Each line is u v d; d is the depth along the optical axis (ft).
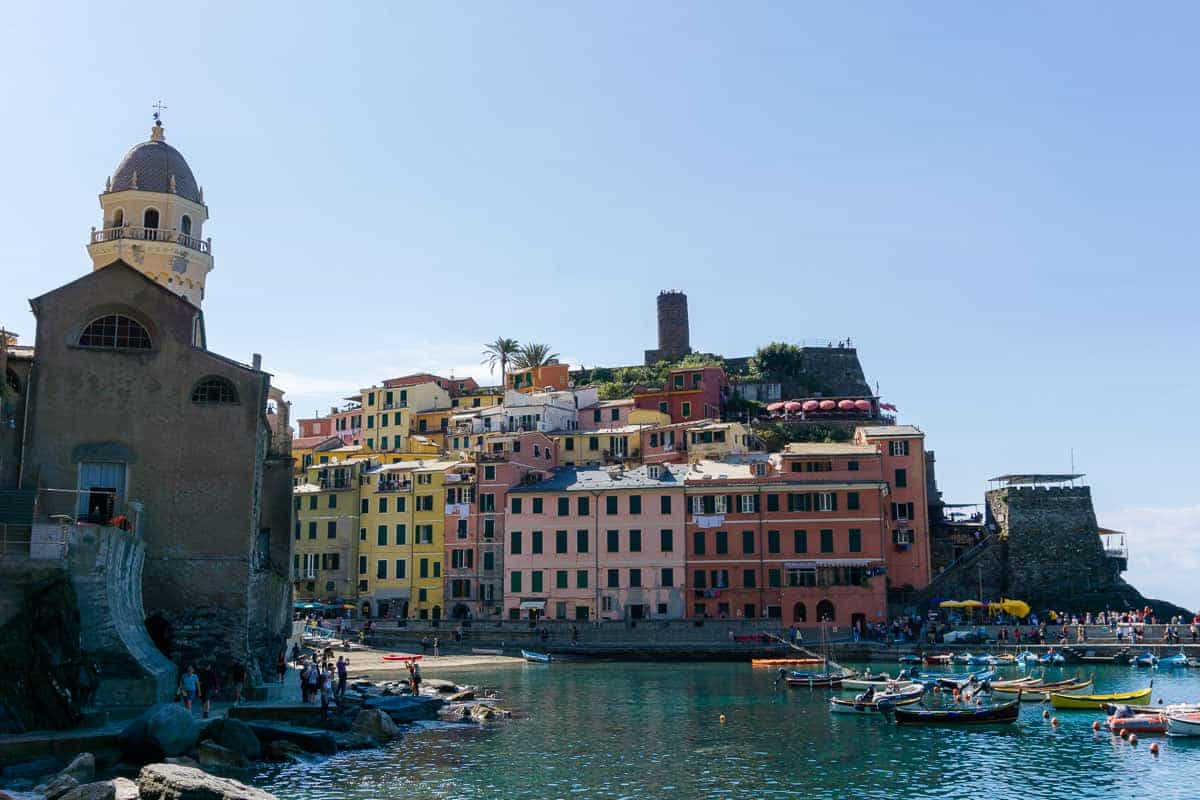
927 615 375.86
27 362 190.49
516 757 165.68
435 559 422.00
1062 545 403.54
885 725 202.39
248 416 196.24
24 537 161.79
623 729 196.03
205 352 196.24
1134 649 320.29
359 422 581.94
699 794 142.61
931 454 486.38
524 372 608.19
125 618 169.58
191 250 272.31
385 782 144.66
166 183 272.10
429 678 287.28
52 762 134.00
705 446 453.99
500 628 362.94
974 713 204.23
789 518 374.22
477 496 411.75
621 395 595.06
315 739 162.91
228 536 191.93
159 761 139.95
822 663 319.06
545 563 395.55
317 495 442.91
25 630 146.92
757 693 253.03
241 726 152.35
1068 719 211.20
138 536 183.73
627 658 342.64
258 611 215.31
